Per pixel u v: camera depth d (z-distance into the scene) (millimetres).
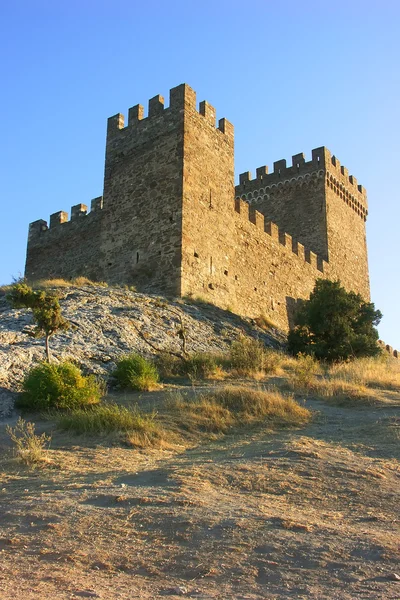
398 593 5715
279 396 17344
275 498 8930
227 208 35875
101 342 22562
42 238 42562
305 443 12570
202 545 6887
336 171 50719
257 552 6723
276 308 39406
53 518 7711
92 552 6656
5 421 15750
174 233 31750
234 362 23938
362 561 6547
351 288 50344
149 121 35188
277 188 50938
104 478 9922
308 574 6172
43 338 21578
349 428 14859
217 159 35688
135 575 6133
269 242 40312
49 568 6215
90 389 17125
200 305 31125
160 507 8141
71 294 27469
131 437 13227
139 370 19844
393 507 8734
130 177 34938
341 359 30375
